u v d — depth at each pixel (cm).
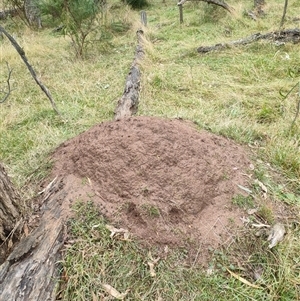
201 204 214
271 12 664
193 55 502
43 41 674
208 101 377
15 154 311
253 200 226
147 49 515
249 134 306
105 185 217
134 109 364
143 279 182
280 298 183
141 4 920
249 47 496
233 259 196
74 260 184
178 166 221
